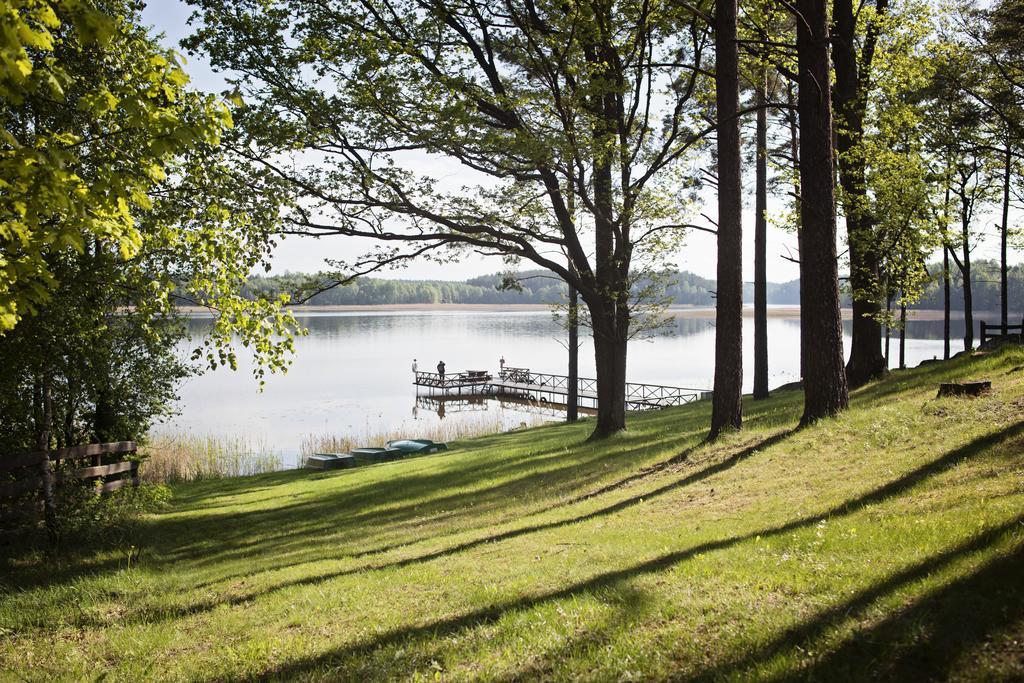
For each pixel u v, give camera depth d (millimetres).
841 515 6992
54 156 4777
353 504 15367
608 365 19734
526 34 16234
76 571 10086
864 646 3904
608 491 11750
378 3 15977
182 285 8625
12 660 6508
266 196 14039
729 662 4148
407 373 60094
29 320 9398
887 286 19062
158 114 5254
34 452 11250
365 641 5797
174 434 30922
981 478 6875
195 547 12477
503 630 5398
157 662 6180
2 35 4109
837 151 18625
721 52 12953
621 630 4961
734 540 6895
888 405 12195
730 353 13266
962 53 23188
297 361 69500
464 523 11453
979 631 3789
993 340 24188
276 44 14547
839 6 18141
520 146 15609
